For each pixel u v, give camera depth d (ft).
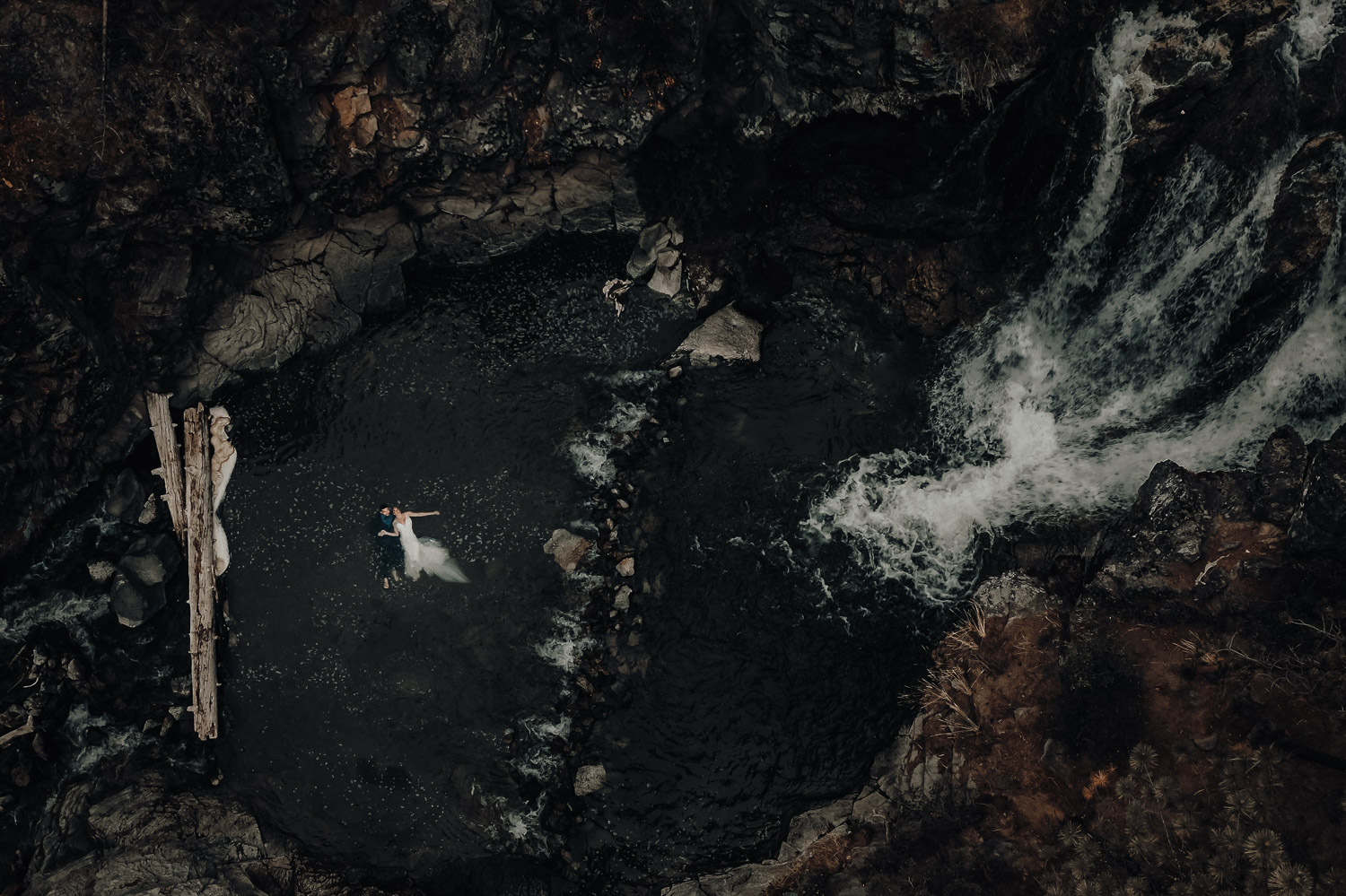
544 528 60.85
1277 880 39.63
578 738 55.62
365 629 58.70
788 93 65.31
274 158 57.52
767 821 52.85
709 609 58.39
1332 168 51.26
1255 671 45.93
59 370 55.77
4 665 54.44
